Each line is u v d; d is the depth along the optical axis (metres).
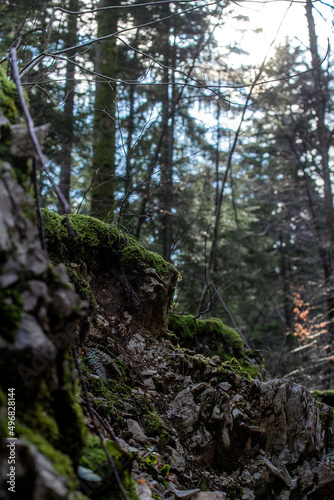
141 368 3.07
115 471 1.71
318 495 3.08
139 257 3.41
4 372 1.38
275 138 15.84
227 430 2.97
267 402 3.31
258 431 3.09
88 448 1.85
